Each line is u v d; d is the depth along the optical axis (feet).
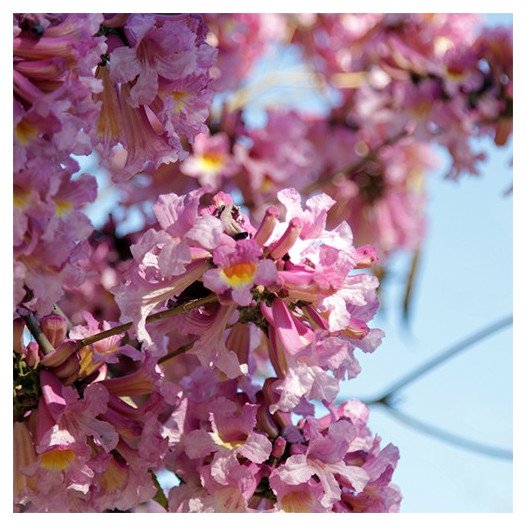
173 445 7.59
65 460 7.13
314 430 7.32
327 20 17.69
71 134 6.56
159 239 6.91
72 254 6.84
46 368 7.29
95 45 6.93
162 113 7.63
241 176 14.01
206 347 7.20
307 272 6.93
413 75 14.82
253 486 7.28
